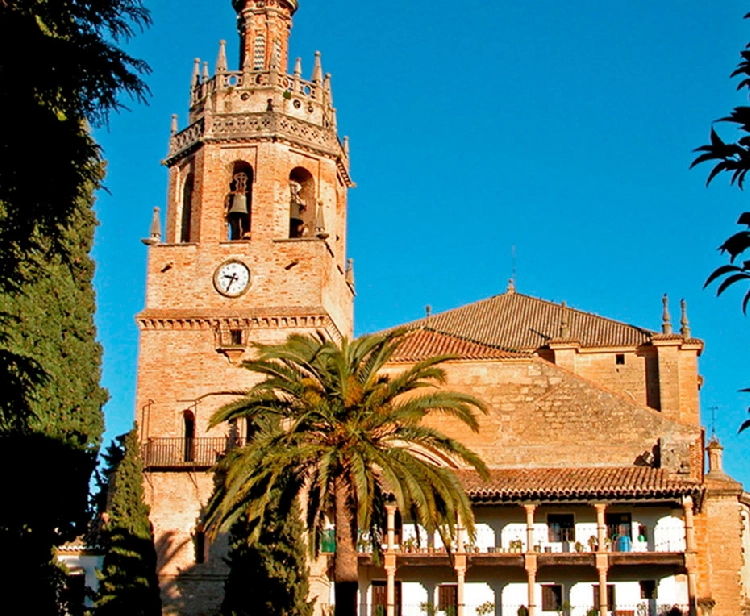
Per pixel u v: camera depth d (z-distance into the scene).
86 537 58.59
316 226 58.22
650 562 51.34
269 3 61.38
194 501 55.09
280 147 58.91
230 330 57.16
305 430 41.97
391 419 41.62
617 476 54.28
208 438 55.84
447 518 41.44
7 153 22.11
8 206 23.30
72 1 23.81
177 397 56.78
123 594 49.28
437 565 53.47
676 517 53.16
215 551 54.34
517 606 53.38
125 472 51.34
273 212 58.16
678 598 52.50
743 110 13.45
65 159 22.81
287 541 48.00
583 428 57.72
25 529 42.91
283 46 61.66
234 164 59.34
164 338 57.59
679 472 54.81
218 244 58.28
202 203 58.84
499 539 54.03
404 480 40.81
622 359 64.06
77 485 46.62
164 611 53.91
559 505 53.69
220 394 56.38
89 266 48.28
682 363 63.50
